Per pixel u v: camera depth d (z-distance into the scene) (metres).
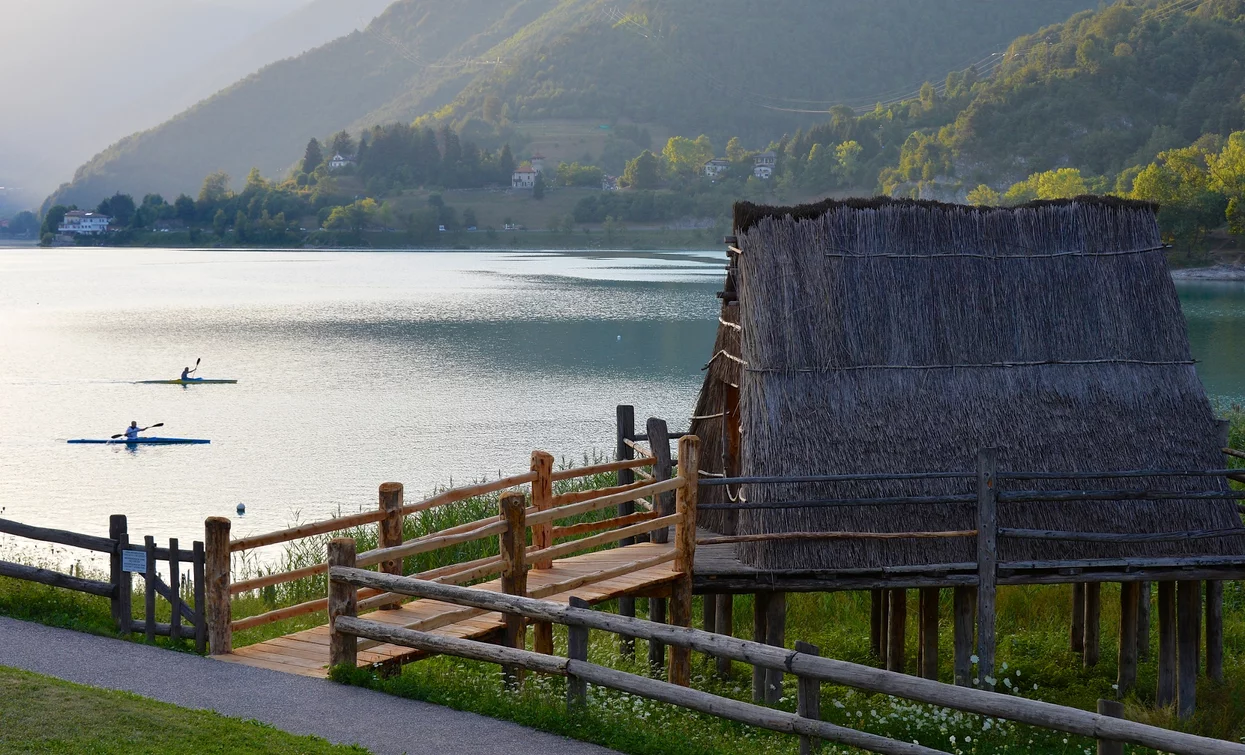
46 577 14.04
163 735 9.53
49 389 58.16
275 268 195.50
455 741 10.01
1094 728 8.20
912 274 16.80
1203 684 17.80
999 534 15.49
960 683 16.00
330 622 11.86
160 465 39.88
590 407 51.94
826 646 19.48
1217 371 63.03
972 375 16.50
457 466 39.47
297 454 41.66
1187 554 16.23
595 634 19.52
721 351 18.28
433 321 94.00
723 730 13.16
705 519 18.72
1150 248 17.50
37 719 9.72
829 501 15.34
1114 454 16.39
